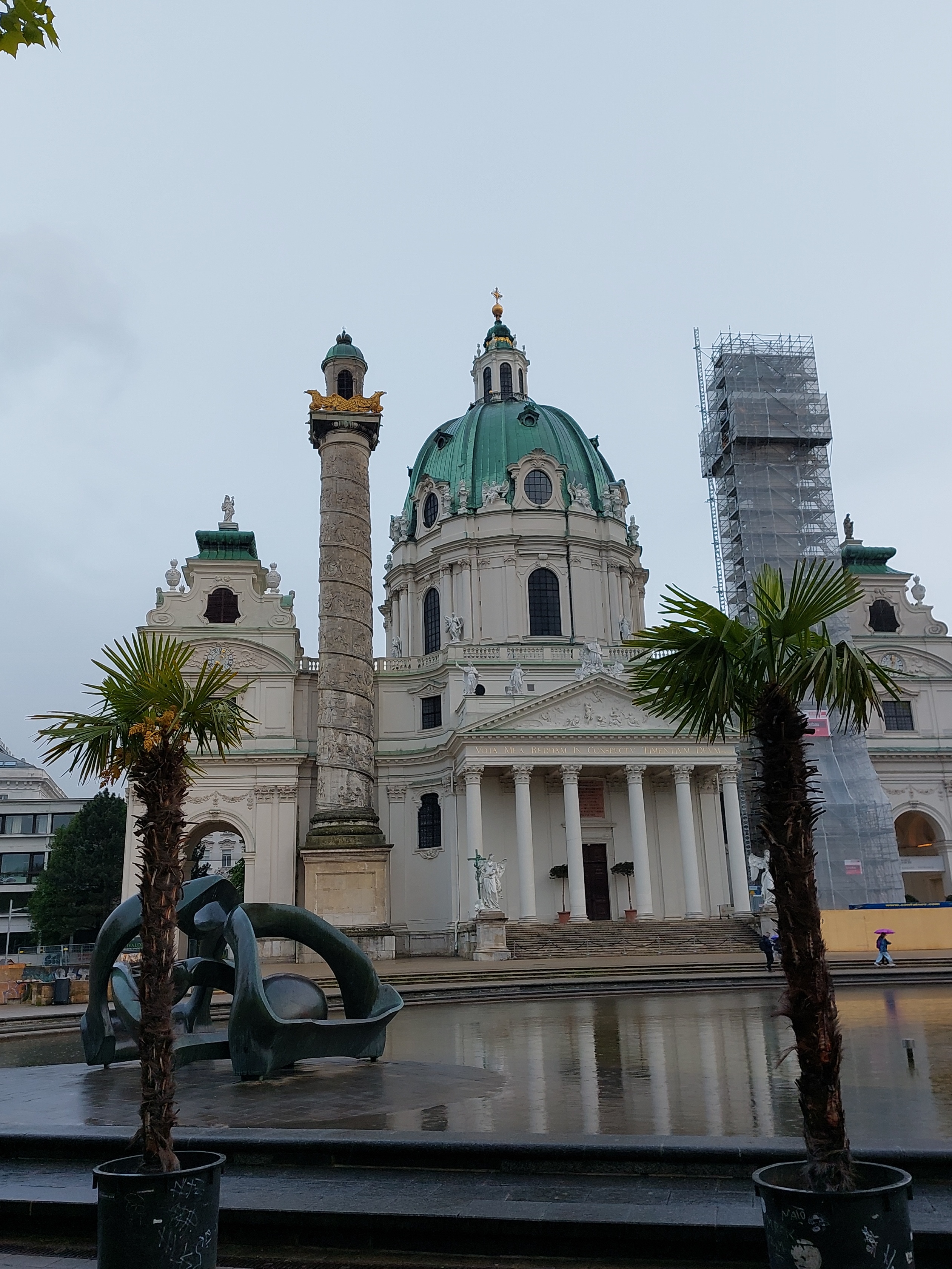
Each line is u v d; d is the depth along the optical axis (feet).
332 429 170.09
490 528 223.30
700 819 197.26
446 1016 88.89
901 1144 33.35
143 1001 27.07
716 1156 32.63
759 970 124.06
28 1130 37.91
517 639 214.90
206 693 33.47
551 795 195.00
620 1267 27.37
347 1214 29.63
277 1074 54.39
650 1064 56.13
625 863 188.44
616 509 231.09
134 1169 25.58
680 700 31.50
